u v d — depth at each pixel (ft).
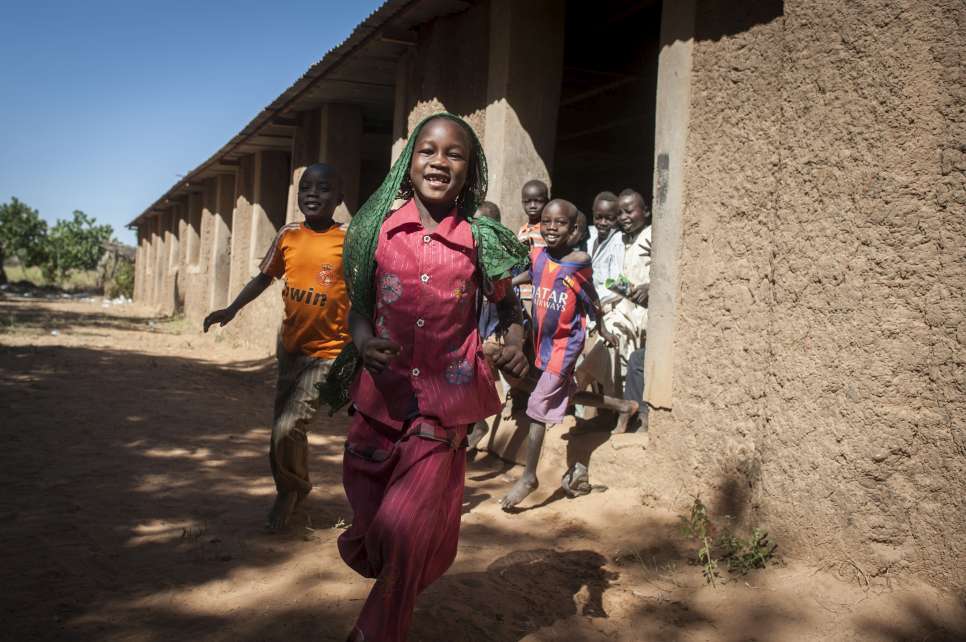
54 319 70.90
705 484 15.10
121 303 118.93
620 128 47.09
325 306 14.43
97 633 10.52
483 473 19.86
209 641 10.42
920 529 11.43
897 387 11.68
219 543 14.10
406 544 8.86
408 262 9.41
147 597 11.71
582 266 17.06
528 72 23.04
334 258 14.44
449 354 9.48
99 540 13.96
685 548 14.05
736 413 14.55
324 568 13.01
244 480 18.45
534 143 23.30
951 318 11.19
